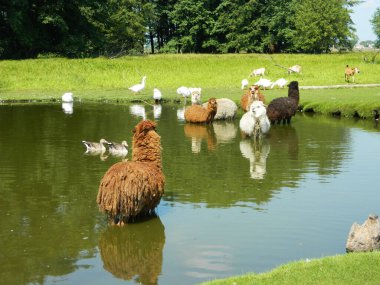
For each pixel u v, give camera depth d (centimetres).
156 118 2164
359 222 819
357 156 1327
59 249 724
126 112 2380
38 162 1273
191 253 703
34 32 5325
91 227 810
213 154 1379
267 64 4806
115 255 700
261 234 769
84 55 5516
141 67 4384
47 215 869
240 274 634
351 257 610
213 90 3447
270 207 900
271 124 1966
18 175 1141
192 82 3988
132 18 6962
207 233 776
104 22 6172
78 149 1450
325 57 5191
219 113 2117
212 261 676
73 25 5719
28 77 3891
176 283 616
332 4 7225
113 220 819
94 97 3097
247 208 896
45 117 2178
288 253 698
